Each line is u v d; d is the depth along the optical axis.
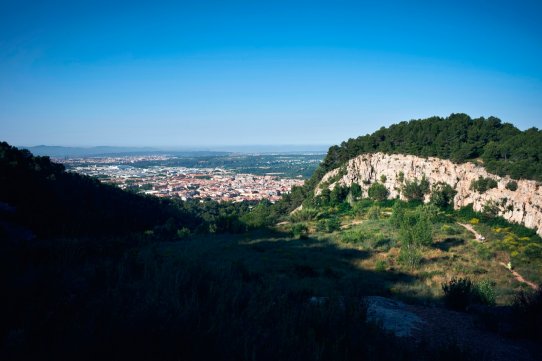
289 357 5.84
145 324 5.61
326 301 10.09
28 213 42.47
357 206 65.31
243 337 6.13
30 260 10.66
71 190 64.25
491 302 14.34
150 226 73.31
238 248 35.12
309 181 93.75
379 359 6.62
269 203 135.25
